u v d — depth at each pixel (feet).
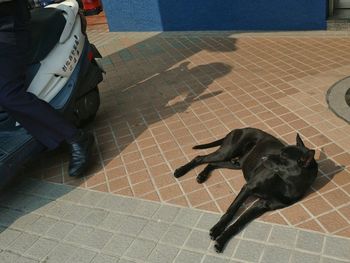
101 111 16.26
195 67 18.88
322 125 12.96
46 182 12.58
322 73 16.22
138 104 16.33
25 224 10.99
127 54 21.97
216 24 22.86
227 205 10.37
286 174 9.55
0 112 11.74
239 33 22.00
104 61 21.48
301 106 14.19
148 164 12.52
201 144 13.00
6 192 12.41
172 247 9.43
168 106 15.75
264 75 16.90
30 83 12.28
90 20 28.94
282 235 9.22
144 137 13.96
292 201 9.91
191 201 10.71
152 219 10.35
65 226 10.68
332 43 18.85
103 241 9.97
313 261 8.51
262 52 19.20
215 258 8.96
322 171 10.92
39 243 10.27
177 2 23.35
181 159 12.47
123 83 18.49
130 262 9.25
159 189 11.35
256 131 11.44
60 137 12.14
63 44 13.25
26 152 11.75
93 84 14.48
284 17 20.88
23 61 11.29
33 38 12.38
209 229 9.74
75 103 13.89
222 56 19.58
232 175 11.39
